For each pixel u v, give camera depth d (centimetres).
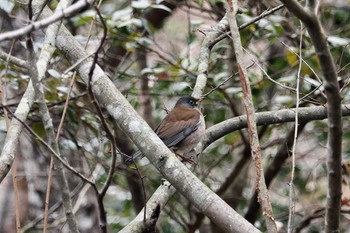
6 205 1190
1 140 1293
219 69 1464
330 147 581
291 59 1226
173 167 714
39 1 863
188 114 1070
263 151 1549
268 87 1456
